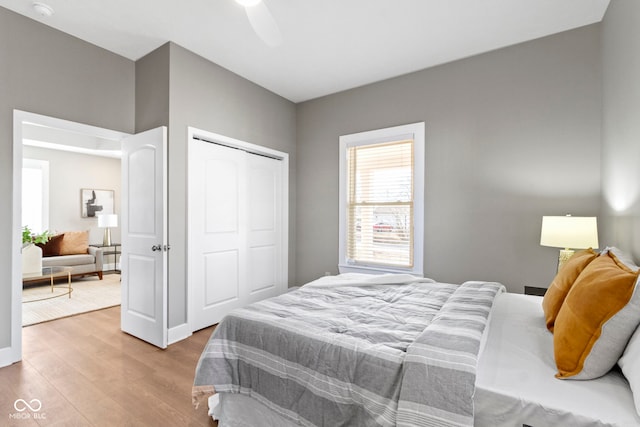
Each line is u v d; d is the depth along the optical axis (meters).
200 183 3.14
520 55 2.90
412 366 1.13
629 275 1.07
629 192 1.94
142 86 3.12
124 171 3.13
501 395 1.01
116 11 2.46
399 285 2.44
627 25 1.97
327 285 2.38
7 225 2.40
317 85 3.82
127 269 3.06
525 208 2.86
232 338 1.64
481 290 2.01
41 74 2.59
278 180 4.16
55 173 5.93
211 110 3.24
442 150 3.27
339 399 1.26
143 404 1.91
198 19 2.57
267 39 2.61
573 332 1.12
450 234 3.22
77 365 2.39
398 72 3.48
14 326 2.42
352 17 2.54
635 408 0.92
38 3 2.37
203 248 3.17
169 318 2.82
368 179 3.77
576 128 2.65
